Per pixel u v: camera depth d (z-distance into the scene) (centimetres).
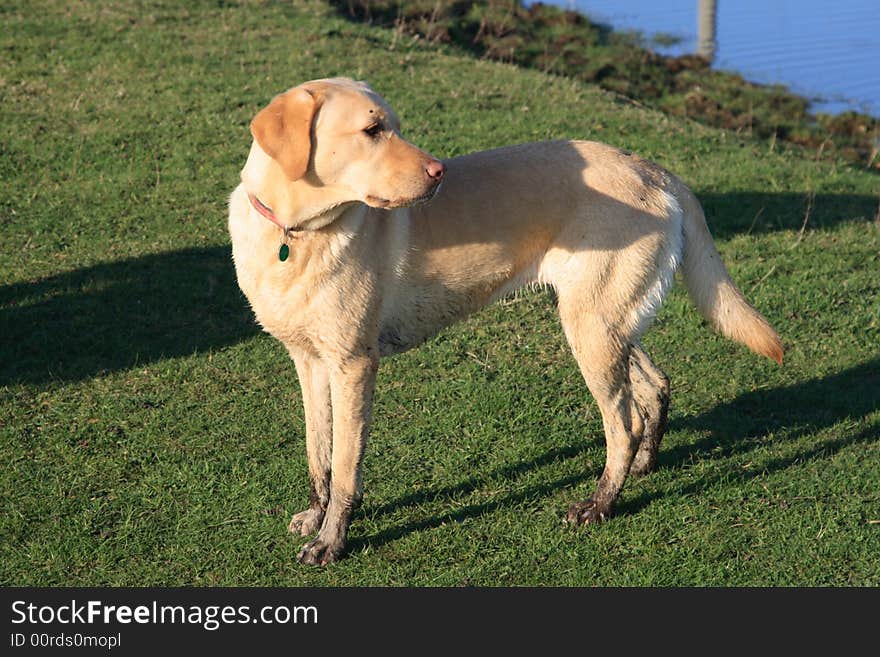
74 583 423
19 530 450
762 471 505
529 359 625
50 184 851
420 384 590
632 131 1037
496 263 451
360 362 427
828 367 610
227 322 659
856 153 1255
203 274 717
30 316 650
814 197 894
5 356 603
